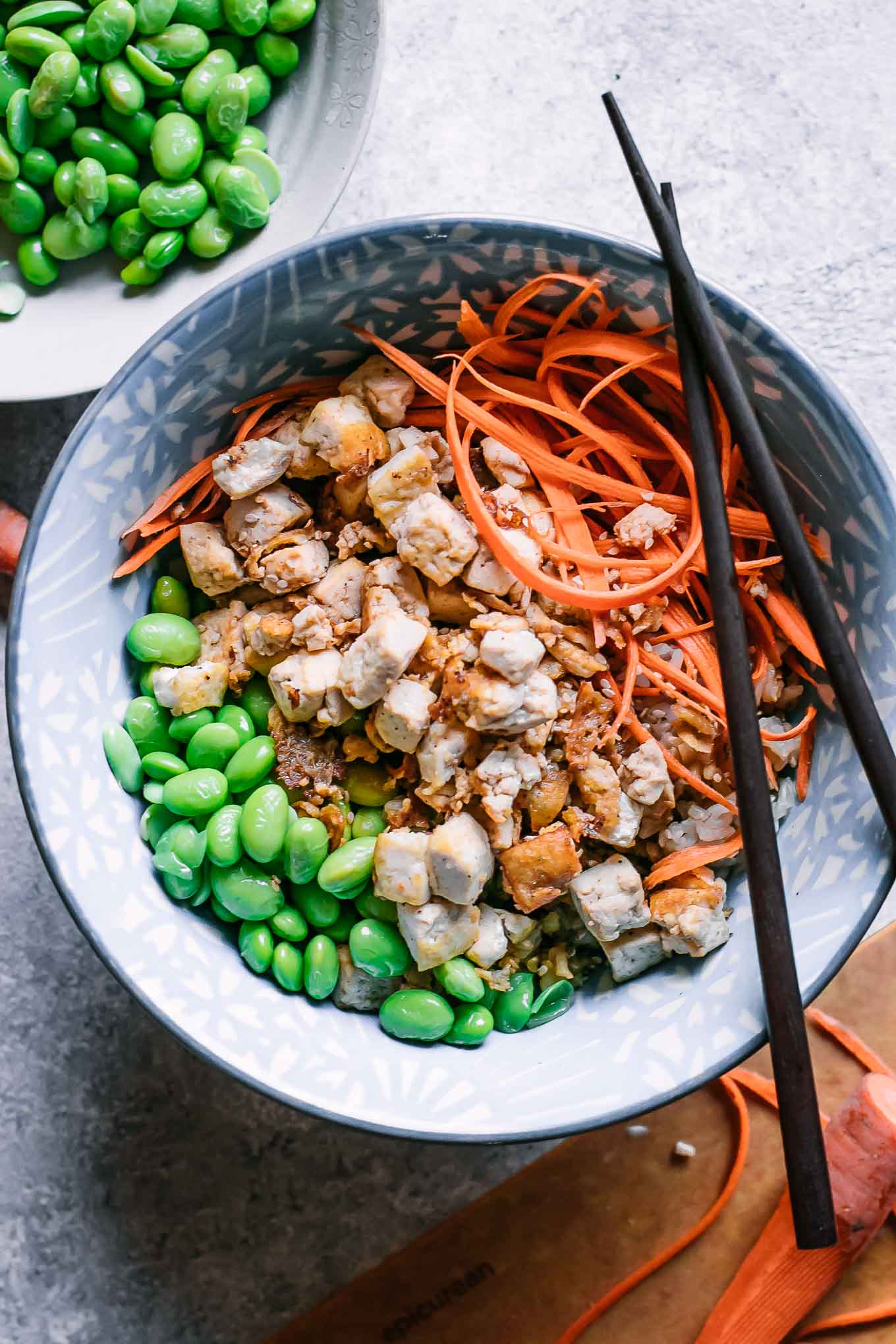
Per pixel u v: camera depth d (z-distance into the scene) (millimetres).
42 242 493
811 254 519
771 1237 484
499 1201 498
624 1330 491
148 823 448
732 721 421
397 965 444
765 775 420
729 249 519
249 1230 507
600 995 458
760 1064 500
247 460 447
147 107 492
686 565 439
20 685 428
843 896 434
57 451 513
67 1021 511
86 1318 504
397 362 448
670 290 430
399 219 427
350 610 451
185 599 459
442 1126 430
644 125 520
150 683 450
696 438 428
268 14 489
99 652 446
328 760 450
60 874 427
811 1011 500
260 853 437
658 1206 496
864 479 429
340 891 439
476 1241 496
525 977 454
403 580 449
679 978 452
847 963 502
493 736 445
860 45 523
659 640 450
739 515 446
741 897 456
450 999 451
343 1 491
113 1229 507
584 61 520
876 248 519
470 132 517
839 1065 497
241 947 448
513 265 437
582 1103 433
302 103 498
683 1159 498
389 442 453
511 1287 494
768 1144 496
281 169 498
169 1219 508
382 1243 507
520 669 433
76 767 438
